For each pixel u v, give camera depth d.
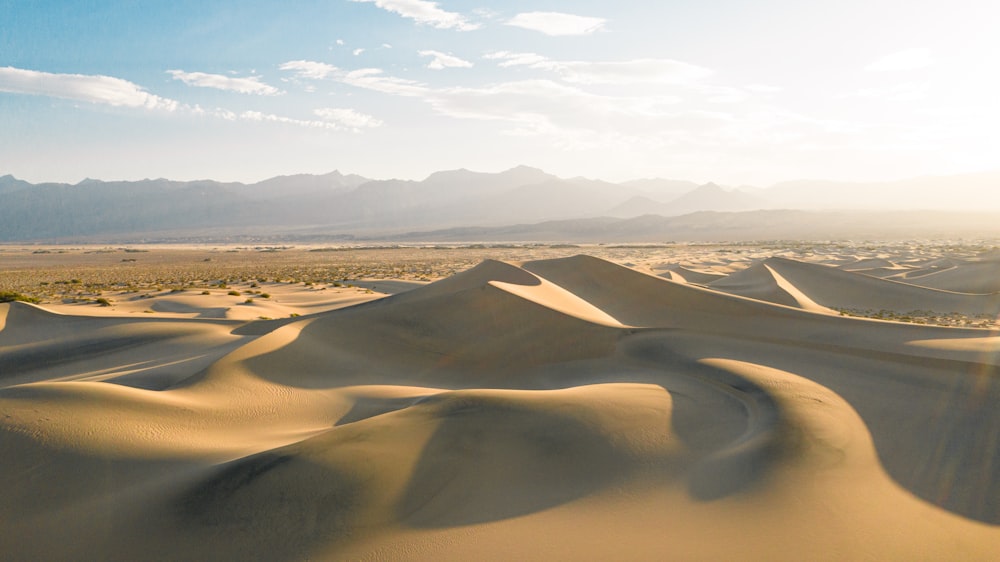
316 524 10.48
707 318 33.94
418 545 10.04
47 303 55.16
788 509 10.91
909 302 54.66
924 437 14.88
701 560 9.39
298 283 78.69
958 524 10.75
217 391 18.52
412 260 151.62
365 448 12.43
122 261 161.75
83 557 10.07
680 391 18.39
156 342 30.06
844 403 17.08
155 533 10.48
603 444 13.68
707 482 12.07
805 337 27.94
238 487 11.19
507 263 41.78
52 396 14.87
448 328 28.12
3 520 10.99
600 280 41.41
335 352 24.81
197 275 101.81
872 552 9.72
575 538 10.16
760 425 15.01
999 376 19.45
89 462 12.63
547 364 24.53
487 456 12.91
